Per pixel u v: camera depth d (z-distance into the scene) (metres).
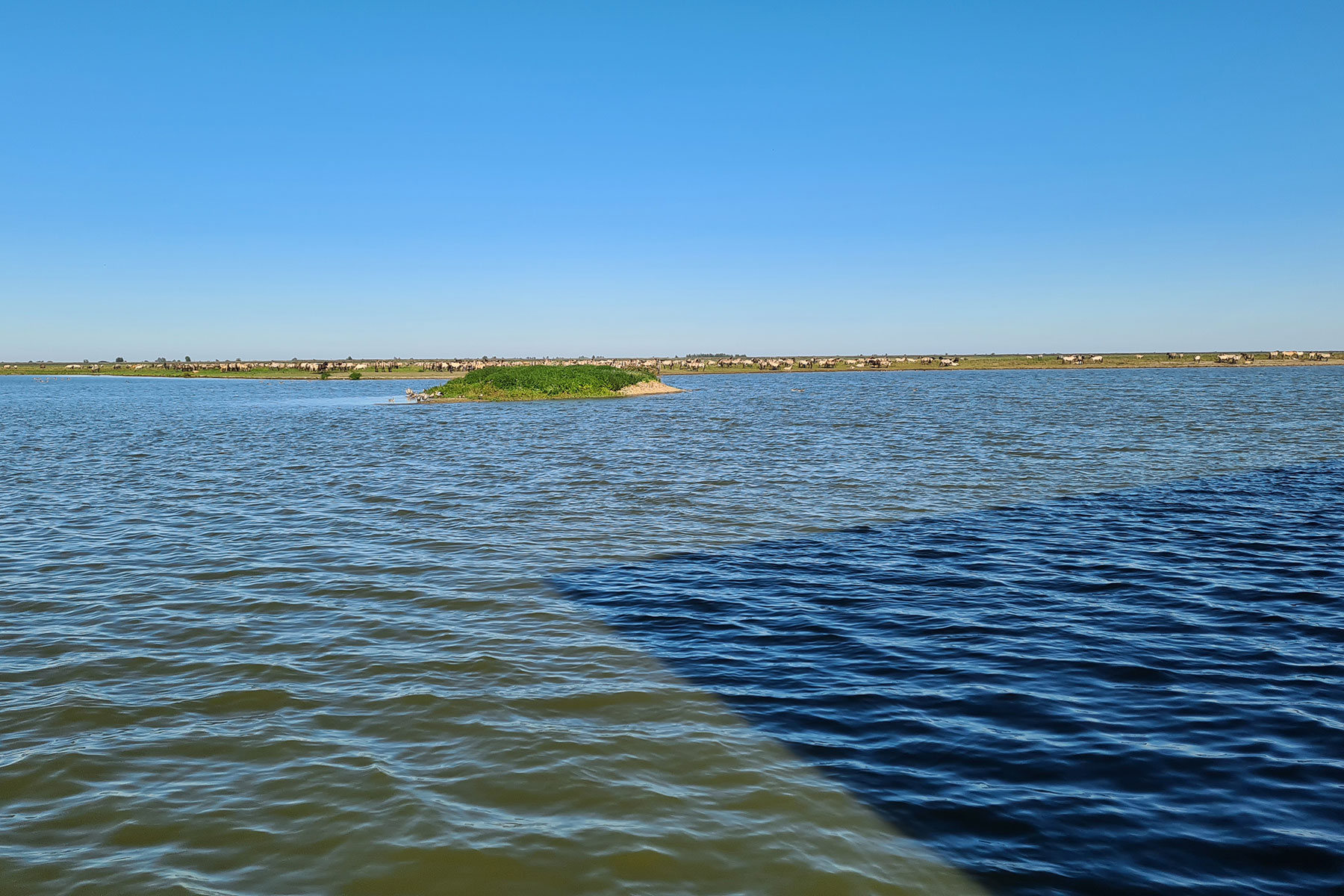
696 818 8.60
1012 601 16.53
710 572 18.86
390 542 21.97
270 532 23.33
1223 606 16.03
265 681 12.30
